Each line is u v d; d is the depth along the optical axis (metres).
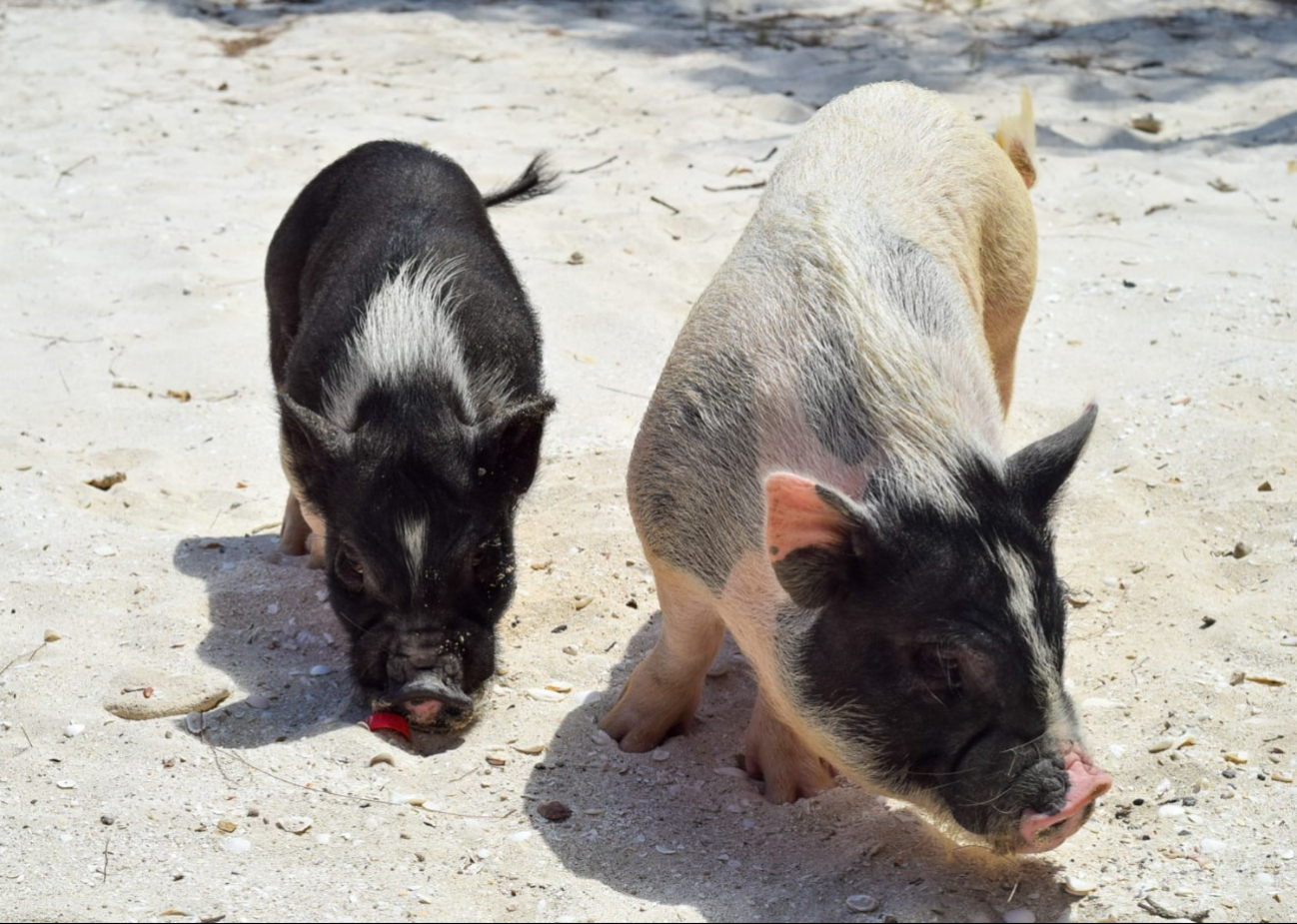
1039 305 2.66
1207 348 2.48
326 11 4.61
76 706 1.83
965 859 1.67
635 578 2.07
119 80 3.90
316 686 1.89
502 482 1.89
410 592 1.83
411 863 1.66
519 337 2.06
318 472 1.89
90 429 2.35
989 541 1.59
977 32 4.34
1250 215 2.93
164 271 2.76
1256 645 1.89
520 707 1.88
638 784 1.77
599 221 2.98
